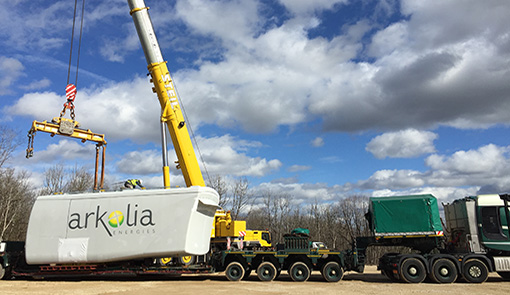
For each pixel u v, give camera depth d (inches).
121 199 609.3
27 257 606.9
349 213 2114.9
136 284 584.1
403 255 616.1
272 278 639.8
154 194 604.4
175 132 666.8
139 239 588.4
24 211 1707.7
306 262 644.7
